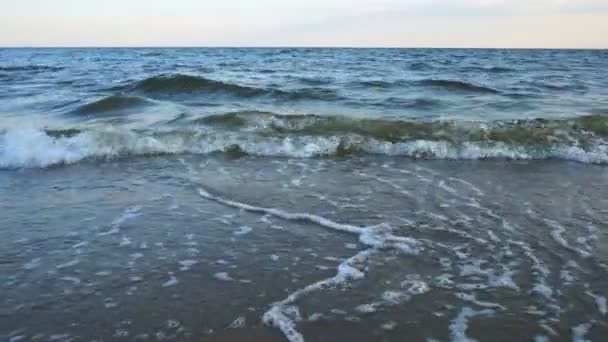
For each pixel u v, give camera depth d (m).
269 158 8.16
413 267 3.95
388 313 3.26
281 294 3.53
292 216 5.18
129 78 19.64
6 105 12.34
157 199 5.83
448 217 5.15
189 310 3.32
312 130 9.38
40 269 3.96
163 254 4.26
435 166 7.60
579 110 11.56
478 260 4.08
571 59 41.47
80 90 15.77
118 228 4.88
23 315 3.26
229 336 3.01
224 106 12.40
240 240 4.56
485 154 8.24
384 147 8.55
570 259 4.10
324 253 4.25
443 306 3.35
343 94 14.18
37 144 7.97
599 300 3.42
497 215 5.22
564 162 7.91
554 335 3.01
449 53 57.44
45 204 5.66
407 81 16.77
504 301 3.41
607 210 5.39
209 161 7.90
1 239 4.59
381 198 5.83
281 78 19.11
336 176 6.93
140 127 9.50
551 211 5.36
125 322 3.17
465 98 13.72
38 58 42.97
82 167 7.51
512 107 12.12
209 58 40.06
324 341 2.96
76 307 3.36
